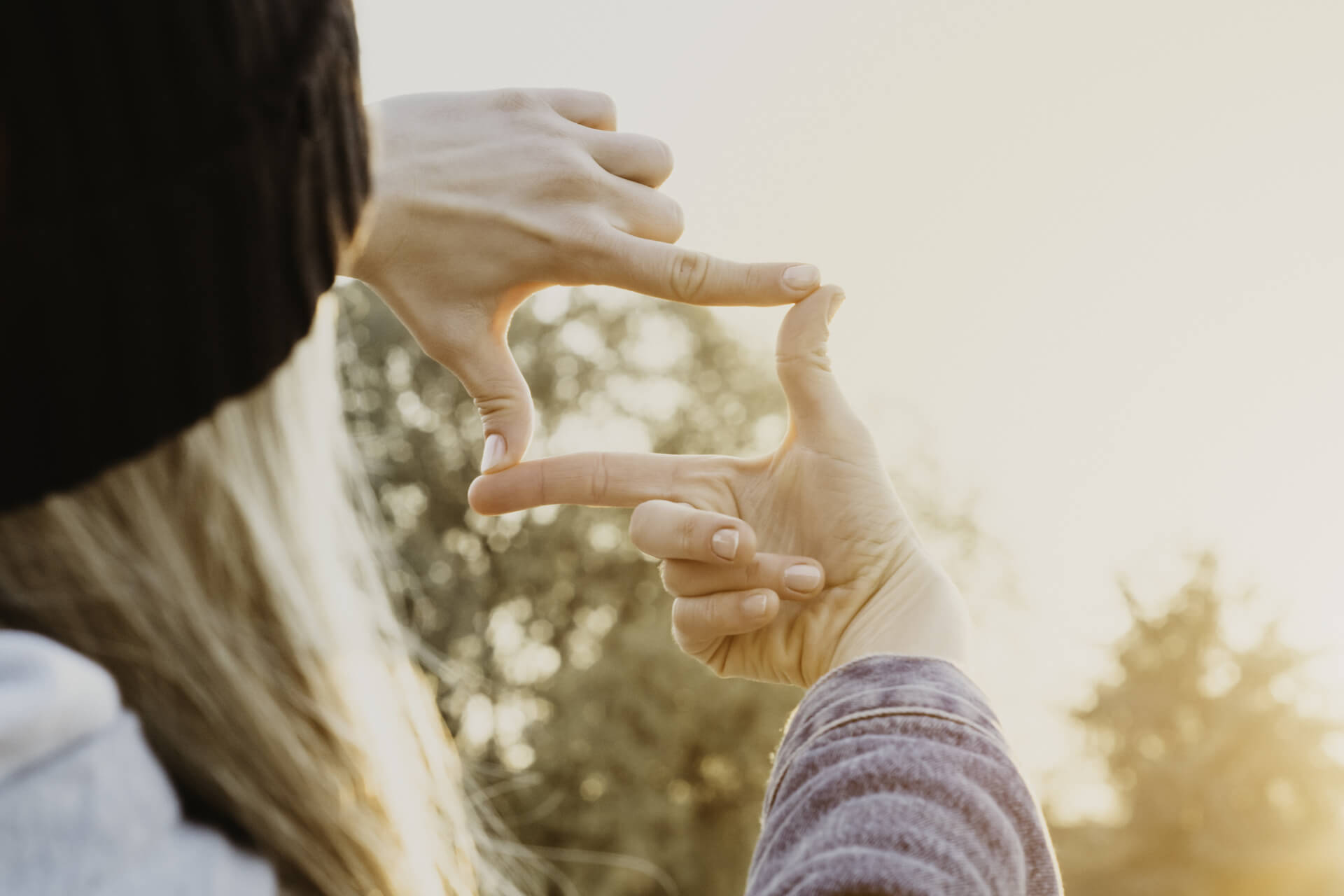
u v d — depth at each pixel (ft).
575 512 28.19
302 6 1.77
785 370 2.35
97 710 1.55
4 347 1.60
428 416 27.37
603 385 29.66
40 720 1.46
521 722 26.43
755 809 25.82
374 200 2.25
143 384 1.69
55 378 1.63
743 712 25.68
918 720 1.94
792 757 1.99
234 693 1.73
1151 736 35.83
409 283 2.30
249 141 1.71
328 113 1.79
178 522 1.74
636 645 25.30
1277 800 34.65
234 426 1.77
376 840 1.78
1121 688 36.78
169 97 1.68
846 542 2.30
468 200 2.27
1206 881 33.78
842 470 2.32
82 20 1.61
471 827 2.07
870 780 1.87
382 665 1.87
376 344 26.35
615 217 2.31
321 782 1.76
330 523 1.85
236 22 1.71
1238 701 35.45
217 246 1.71
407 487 27.48
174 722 1.72
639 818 24.03
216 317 1.72
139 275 1.67
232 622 1.75
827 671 2.28
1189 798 34.68
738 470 2.39
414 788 1.86
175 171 1.68
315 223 1.78
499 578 28.02
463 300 2.31
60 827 1.49
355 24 1.83
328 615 1.80
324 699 1.78
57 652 1.54
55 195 1.62
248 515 1.76
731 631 2.29
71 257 1.61
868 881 1.77
